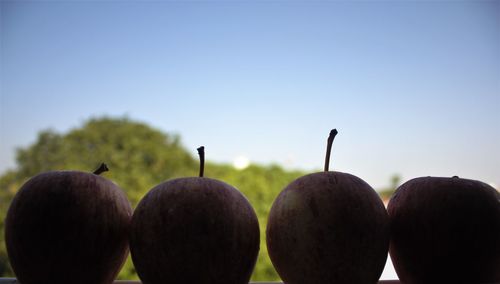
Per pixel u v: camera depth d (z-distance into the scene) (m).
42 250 0.26
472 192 0.29
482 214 0.28
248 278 0.27
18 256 0.27
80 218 0.26
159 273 0.25
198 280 0.25
